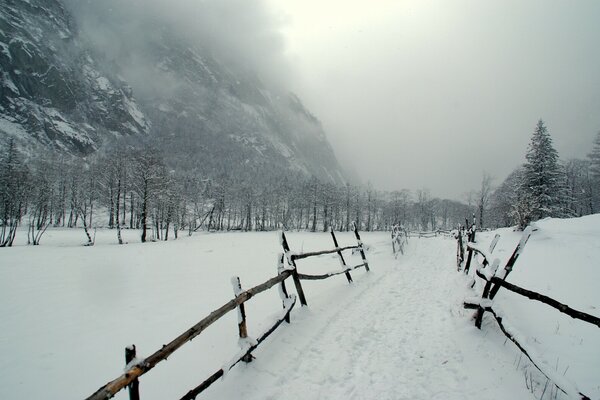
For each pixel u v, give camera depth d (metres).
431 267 12.05
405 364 4.46
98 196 60.19
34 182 46.69
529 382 3.93
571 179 52.84
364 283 8.98
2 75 182.12
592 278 7.91
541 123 34.62
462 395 3.76
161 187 40.97
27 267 12.55
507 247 14.34
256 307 6.67
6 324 5.95
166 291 8.51
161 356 2.79
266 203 85.62
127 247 23.28
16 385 3.91
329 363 4.48
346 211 90.69
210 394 3.68
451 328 5.54
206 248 22.38
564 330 5.19
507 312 5.97
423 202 103.12
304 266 12.18
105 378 4.11
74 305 7.19
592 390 3.70
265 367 4.25
